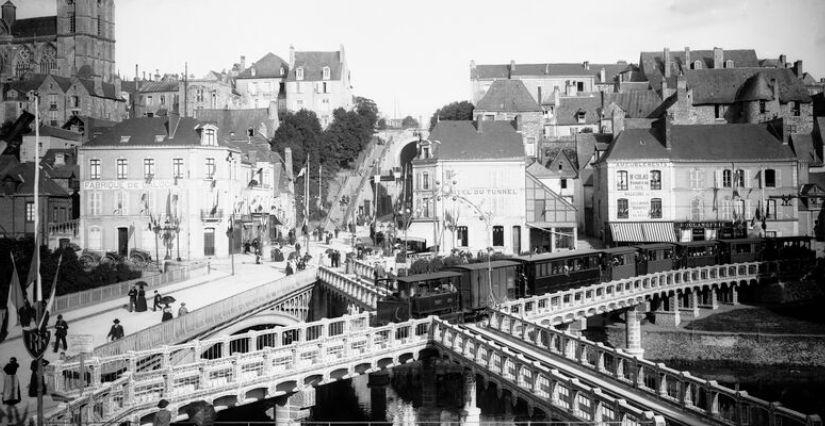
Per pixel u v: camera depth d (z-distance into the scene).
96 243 74.44
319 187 109.31
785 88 97.62
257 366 32.59
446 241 79.06
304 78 131.88
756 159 78.31
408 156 125.12
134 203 74.50
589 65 132.25
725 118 99.38
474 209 79.56
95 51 130.25
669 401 27.52
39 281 26.84
